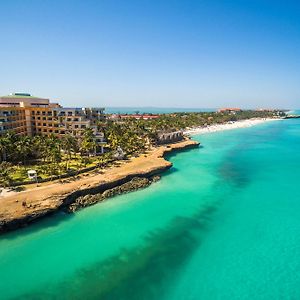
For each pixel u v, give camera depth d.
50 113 121.19
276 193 74.00
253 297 36.16
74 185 67.19
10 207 54.06
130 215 59.44
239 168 102.19
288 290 37.31
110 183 71.69
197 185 80.50
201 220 57.69
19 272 40.53
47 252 45.38
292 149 146.88
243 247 47.44
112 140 107.75
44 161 89.12
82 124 116.31
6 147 78.38
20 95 144.38
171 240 49.69
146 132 139.38
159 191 74.75
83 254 45.09
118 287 37.94
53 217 57.25
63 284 38.34
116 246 47.59
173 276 40.16
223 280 39.31
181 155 126.44
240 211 62.19
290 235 51.31
